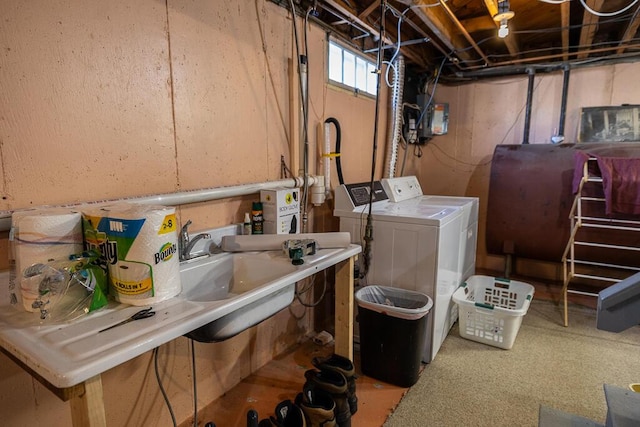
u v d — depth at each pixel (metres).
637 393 1.56
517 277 3.59
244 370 1.95
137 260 0.92
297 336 2.33
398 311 1.82
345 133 2.60
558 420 1.60
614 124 3.05
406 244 2.07
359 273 2.21
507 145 3.33
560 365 2.07
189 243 1.43
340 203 2.28
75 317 0.87
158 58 1.39
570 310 2.84
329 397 1.51
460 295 2.43
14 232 0.91
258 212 1.81
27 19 1.03
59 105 1.12
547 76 3.35
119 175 1.30
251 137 1.84
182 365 1.61
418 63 3.24
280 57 1.98
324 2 2.10
